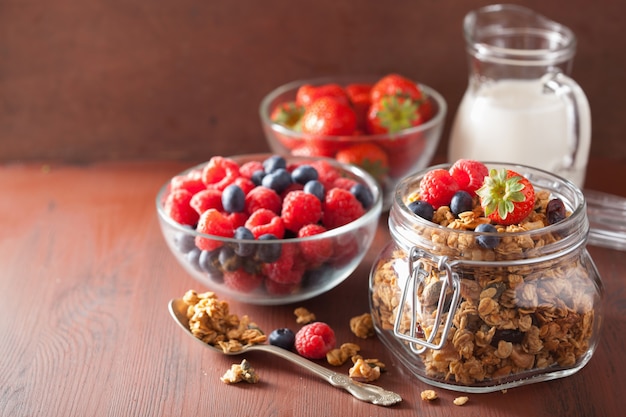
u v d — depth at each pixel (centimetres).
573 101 75
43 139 89
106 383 61
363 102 80
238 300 67
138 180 85
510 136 75
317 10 84
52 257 73
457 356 58
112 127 89
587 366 61
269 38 85
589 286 59
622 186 82
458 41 84
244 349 62
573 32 84
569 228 57
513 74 77
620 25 83
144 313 67
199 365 62
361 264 72
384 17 84
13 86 87
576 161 76
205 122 89
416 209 59
